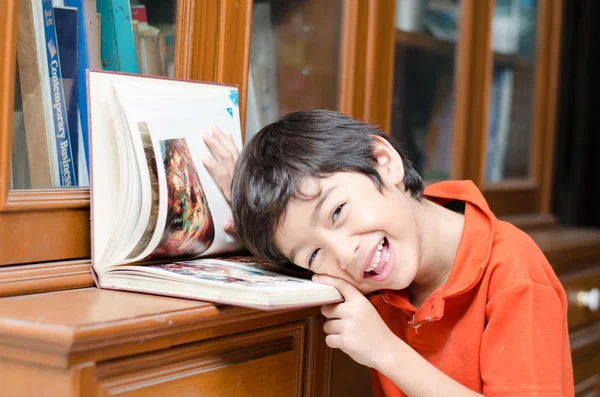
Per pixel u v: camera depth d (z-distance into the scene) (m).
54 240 0.83
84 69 0.90
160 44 0.96
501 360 0.82
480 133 1.55
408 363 0.81
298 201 0.80
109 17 0.92
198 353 0.71
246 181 0.84
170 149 0.84
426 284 0.96
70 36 0.88
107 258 0.80
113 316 0.62
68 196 0.84
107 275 0.80
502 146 1.68
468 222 0.91
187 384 0.70
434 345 0.92
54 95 0.86
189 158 0.87
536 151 1.79
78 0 0.89
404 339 1.00
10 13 0.76
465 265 0.86
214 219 0.91
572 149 1.92
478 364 0.87
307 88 1.19
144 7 0.95
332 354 0.93
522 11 1.69
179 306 0.68
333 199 0.79
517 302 0.83
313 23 1.18
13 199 0.78
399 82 1.33
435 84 1.43
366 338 0.80
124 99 0.81
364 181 0.83
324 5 1.19
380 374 0.98
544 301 0.83
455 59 1.48
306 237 0.81
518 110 1.72
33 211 0.81
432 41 1.41
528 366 0.80
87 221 0.87
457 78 1.49
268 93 1.12
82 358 0.59
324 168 0.81
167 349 0.68
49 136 0.85
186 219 0.85
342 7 1.21
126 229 0.80
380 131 0.94
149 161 0.81
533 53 1.75
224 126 0.95
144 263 0.85
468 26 1.48
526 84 1.74
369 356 0.80
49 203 0.82
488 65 1.53
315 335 0.88
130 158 0.80
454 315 0.90
